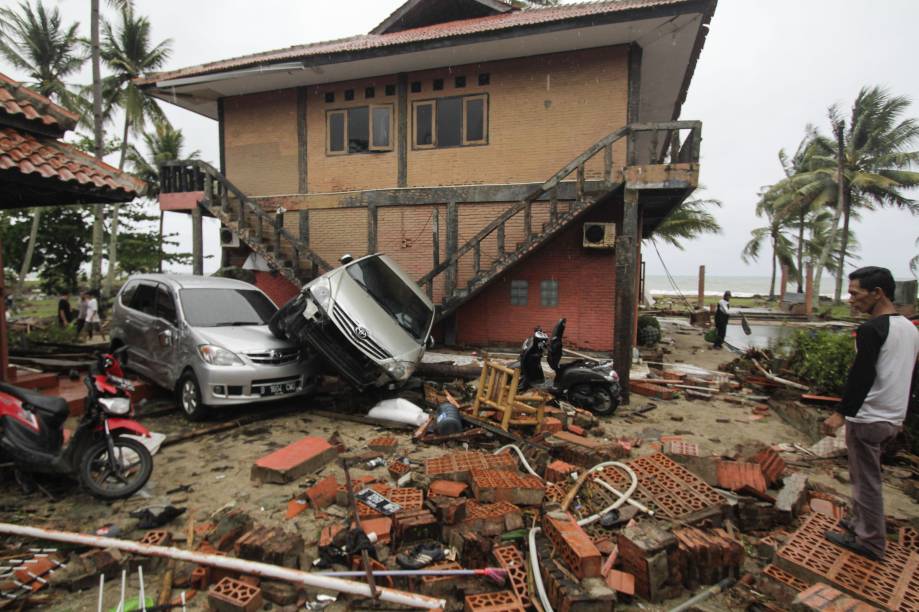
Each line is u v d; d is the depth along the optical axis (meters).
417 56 11.29
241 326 7.45
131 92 23.16
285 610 3.01
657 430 6.92
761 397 8.62
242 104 13.64
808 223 37.56
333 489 4.48
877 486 3.38
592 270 11.33
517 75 11.47
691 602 3.16
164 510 4.09
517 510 3.97
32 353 9.98
